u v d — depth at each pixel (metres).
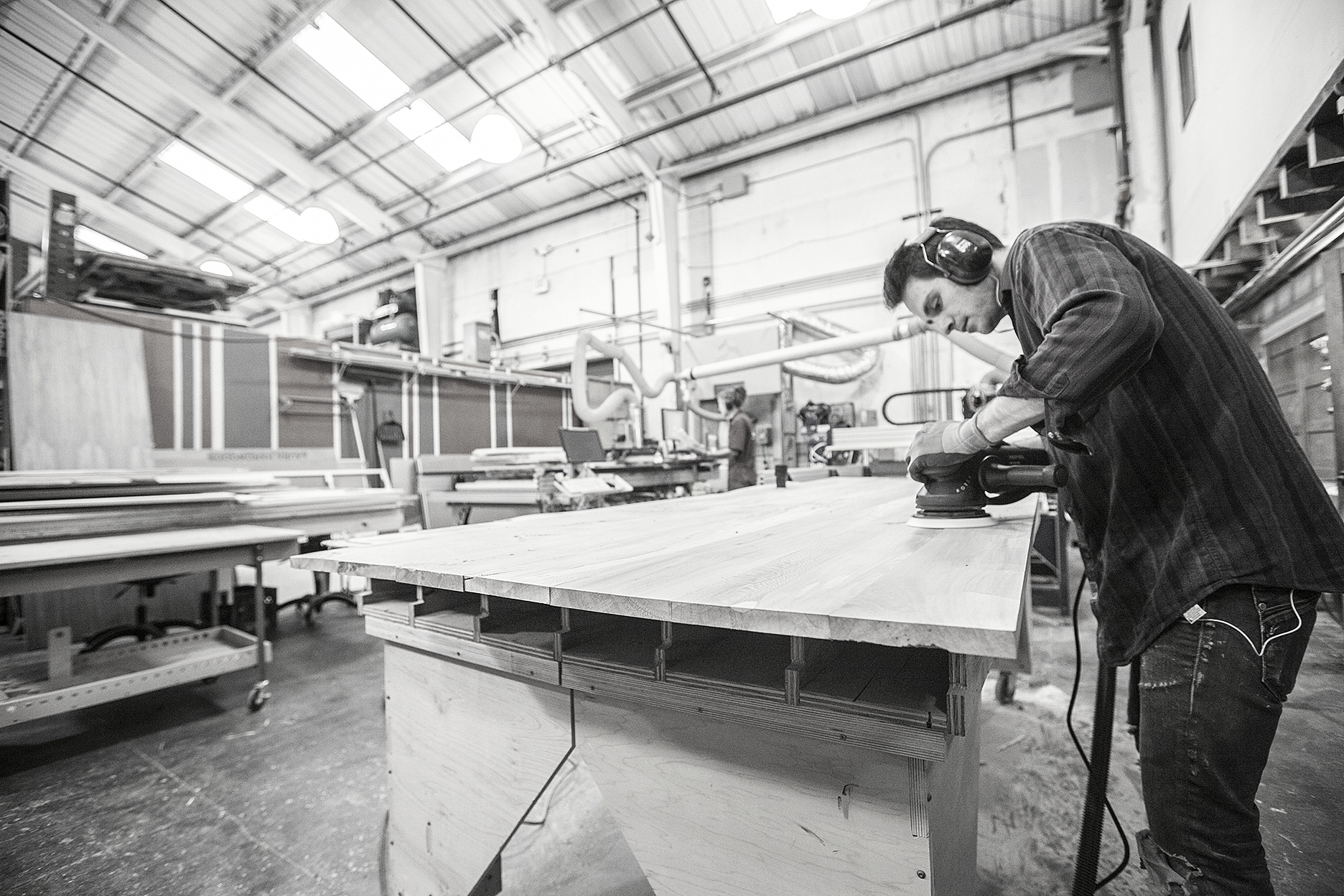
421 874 0.99
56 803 1.56
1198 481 0.63
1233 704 0.61
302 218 5.26
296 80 6.21
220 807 1.52
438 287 8.99
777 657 0.72
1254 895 0.62
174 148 7.25
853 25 5.32
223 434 4.13
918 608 0.49
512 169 7.32
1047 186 5.42
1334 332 2.35
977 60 5.57
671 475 4.43
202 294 3.91
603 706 0.77
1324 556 0.60
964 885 0.84
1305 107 2.20
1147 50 4.67
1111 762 1.58
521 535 1.12
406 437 5.45
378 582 1.10
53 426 3.22
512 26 5.55
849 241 6.37
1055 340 0.59
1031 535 0.94
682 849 0.72
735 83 6.00
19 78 6.16
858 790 0.60
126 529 2.33
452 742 0.94
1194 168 3.79
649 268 7.61
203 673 2.05
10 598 3.14
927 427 1.05
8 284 3.10
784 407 5.28
